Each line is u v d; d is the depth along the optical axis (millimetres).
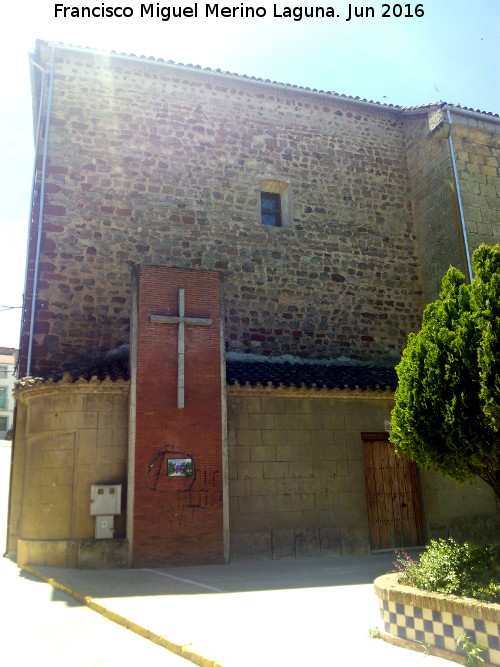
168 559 9586
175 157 14312
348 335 14914
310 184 15555
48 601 7215
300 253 14953
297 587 7605
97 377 10102
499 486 6207
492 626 4082
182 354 10500
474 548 5512
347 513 11273
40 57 13859
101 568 9320
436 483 12266
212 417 10453
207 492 10062
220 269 14039
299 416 11453
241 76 15164
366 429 11922
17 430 12133
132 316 10672
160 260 13508
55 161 13219
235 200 14609
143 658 4805
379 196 16234
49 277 12570
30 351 12016
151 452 9922
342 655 4488
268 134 15438
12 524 11609
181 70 14742
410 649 4660
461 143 15328
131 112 14172
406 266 15992
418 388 6547
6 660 4855
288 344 14250
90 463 9891
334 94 16125
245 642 4879
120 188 13617
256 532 10508
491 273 6184
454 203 14820
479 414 5828
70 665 4680
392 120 17078
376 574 8711
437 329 6625
